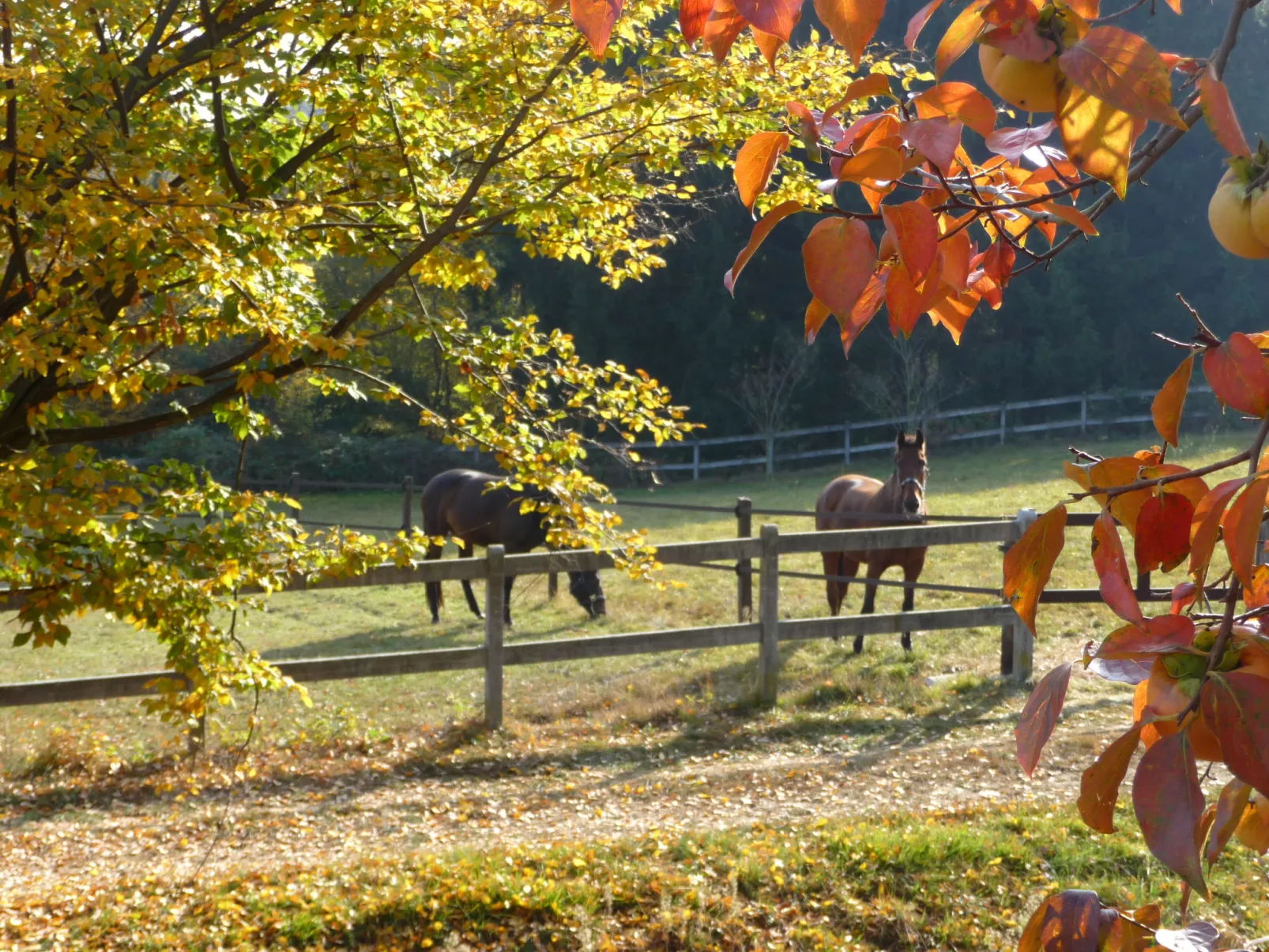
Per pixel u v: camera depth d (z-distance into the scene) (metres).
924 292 0.75
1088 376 29.02
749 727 7.47
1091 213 0.90
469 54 4.81
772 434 27.84
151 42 4.22
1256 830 0.78
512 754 7.02
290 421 26.56
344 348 4.06
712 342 29.09
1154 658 0.61
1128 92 0.54
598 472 26.28
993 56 0.61
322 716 7.70
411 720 7.73
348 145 4.72
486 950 4.38
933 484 21.92
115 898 4.77
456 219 4.66
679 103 5.23
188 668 4.19
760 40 0.69
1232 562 0.58
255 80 3.89
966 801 5.86
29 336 3.69
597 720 7.76
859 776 6.38
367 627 11.72
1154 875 4.69
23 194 3.47
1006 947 4.30
